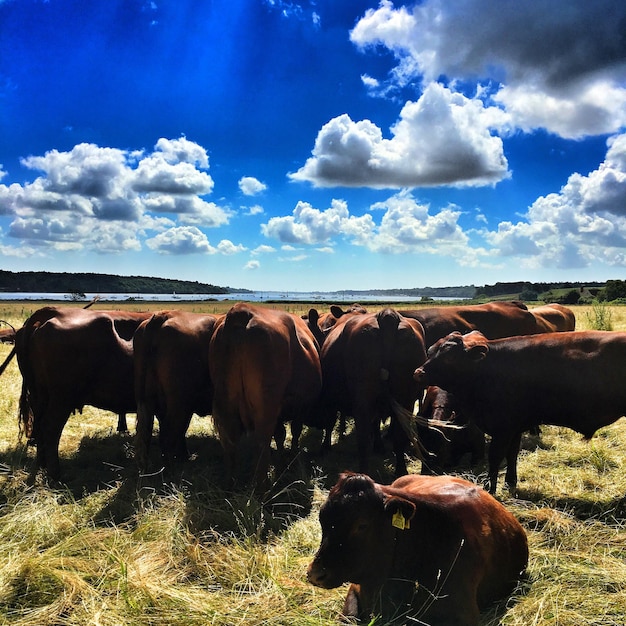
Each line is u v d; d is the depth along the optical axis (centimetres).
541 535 456
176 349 634
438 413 666
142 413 627
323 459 723
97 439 777
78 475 630
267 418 555
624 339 547
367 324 650
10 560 400
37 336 637
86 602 353
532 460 668
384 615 321
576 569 391
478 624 321
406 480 415
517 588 366
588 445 702
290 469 659
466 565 322
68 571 388
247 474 652
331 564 303
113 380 680
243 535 456
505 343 596
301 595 371
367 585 320
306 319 1141
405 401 651
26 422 707
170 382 635
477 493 368
